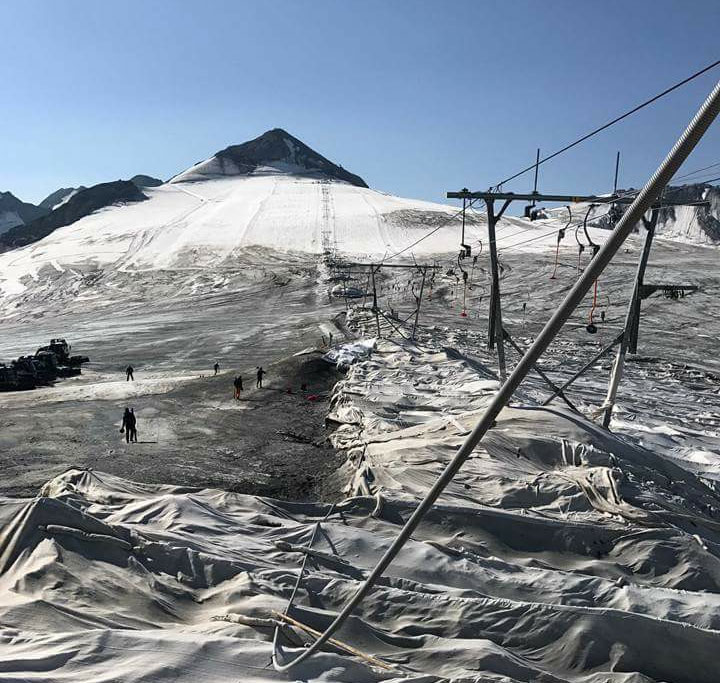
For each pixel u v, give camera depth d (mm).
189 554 10695
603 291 96438
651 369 52531
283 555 11680
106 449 24844
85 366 55031
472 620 9938
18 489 19469
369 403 29203
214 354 60188
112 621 8758
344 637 9273
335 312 85938
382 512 14180
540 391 35188
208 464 23016
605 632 9570
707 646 9547
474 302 93938
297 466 23031
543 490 16359
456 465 4082
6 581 9562
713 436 29078
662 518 15391
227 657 7703
